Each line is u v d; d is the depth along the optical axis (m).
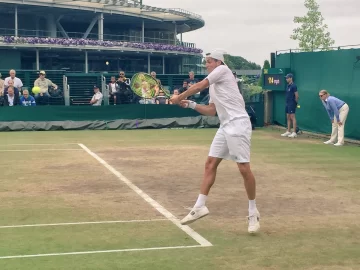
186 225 6.97
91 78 29.34
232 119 6.54
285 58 20.80
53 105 22.02
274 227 6.93
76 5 55.06
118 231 6.69
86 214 7.56
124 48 57.91
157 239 6.36
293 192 9.23
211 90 6.68
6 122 20.09
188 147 15.20
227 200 8.49
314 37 46.66
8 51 51.59
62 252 5.86
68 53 57.56
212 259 5.64
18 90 20.81
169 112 21.50
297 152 14.41
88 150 14.49
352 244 6.22
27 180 10.17
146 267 5.38
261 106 21.92
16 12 51.28
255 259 5.65
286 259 5.66
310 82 19.06
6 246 6.06
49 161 12.51
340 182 10.16
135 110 21.22
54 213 7.62
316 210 7.91
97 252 5.86
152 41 71.75
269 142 16.75
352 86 16.69
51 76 28.83
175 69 69.19
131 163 12.27
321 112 18.41
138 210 7.81
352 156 13.67
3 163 12.19
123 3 59.12
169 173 10.99
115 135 18.61
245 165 6.55
